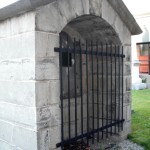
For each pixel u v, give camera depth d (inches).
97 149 166.1
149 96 373.4
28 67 121.5
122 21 175.0
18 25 126.3
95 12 149.3
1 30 138.9
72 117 179.0
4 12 127.9
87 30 175.3
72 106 178.7
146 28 538.9
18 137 130.5
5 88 138.2
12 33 130.6
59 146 130.6
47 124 124.2
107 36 174.2
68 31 173.5
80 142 177.0
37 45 118.3
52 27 125.2
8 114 137.0
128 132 188.9
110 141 181.2
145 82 507.2
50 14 123.8
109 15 161.5
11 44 131.8
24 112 125.6
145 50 568.1
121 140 180.2
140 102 322.0
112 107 179.8
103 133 185.6
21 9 118.0
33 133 121.1
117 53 175.9
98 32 173.8
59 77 132.8
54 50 126.9
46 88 123.3
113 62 177.6
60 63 131.3
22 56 124.8
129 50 184.5
